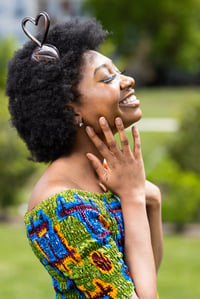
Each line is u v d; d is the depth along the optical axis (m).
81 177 1.43
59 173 1.41
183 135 8.42
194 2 32.41
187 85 34.50
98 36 1.48
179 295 4.39
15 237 6.61
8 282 4.75
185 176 7.69
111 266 1.28
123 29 31.88
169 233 7.07
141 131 13.88
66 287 1.32
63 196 1.31
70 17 1.63
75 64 1.39
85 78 1.39
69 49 1.41
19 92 1.42
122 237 1.40
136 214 1.41
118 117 1.42
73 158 1.44
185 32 33.09
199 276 4.95
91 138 1.41
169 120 16.08
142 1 31.77
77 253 1.26
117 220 1.40
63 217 1.28
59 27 1.47
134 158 1.44
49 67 1.36
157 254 1.62
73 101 1.40
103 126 1.39
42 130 1.41
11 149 8.04
